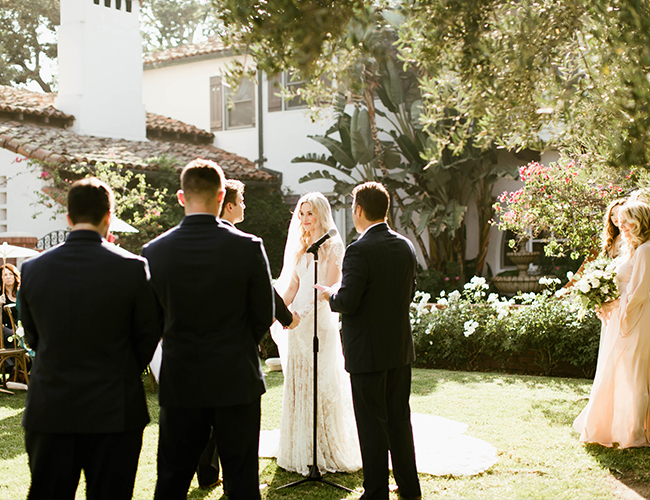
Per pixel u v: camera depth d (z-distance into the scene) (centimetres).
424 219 1181
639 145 233
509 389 651
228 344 268
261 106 1534
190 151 1466
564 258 1161
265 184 1470
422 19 276
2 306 780
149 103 1738
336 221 1474
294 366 409
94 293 247
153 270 268
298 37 240
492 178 1205
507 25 273
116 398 247
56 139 1223
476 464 405
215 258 266
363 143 1202
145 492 370
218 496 361
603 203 673
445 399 606
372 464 333
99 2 1365
